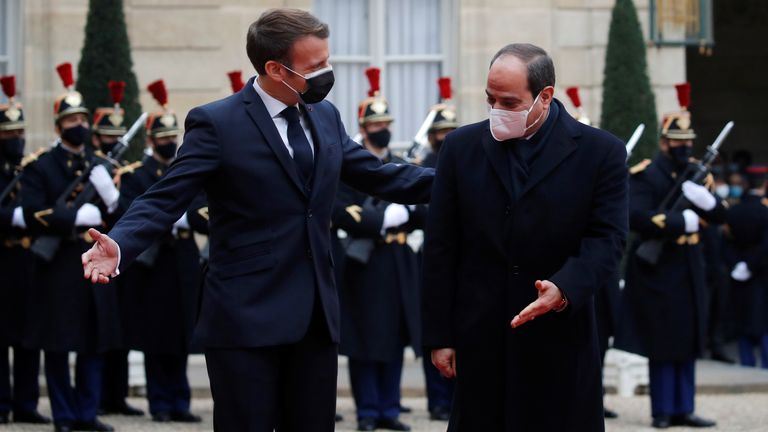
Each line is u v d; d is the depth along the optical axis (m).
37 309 16.78
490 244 9.55
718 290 25.25
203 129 9.49
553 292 9.09
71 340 16.61
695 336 17.78
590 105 24.38
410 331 17.98
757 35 34.38
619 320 18.20
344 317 17.81
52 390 16.88
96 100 22.02
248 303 9.40
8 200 17.39
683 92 18.17
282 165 9.52
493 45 24.17
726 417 18.55
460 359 9.67
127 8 23.45
